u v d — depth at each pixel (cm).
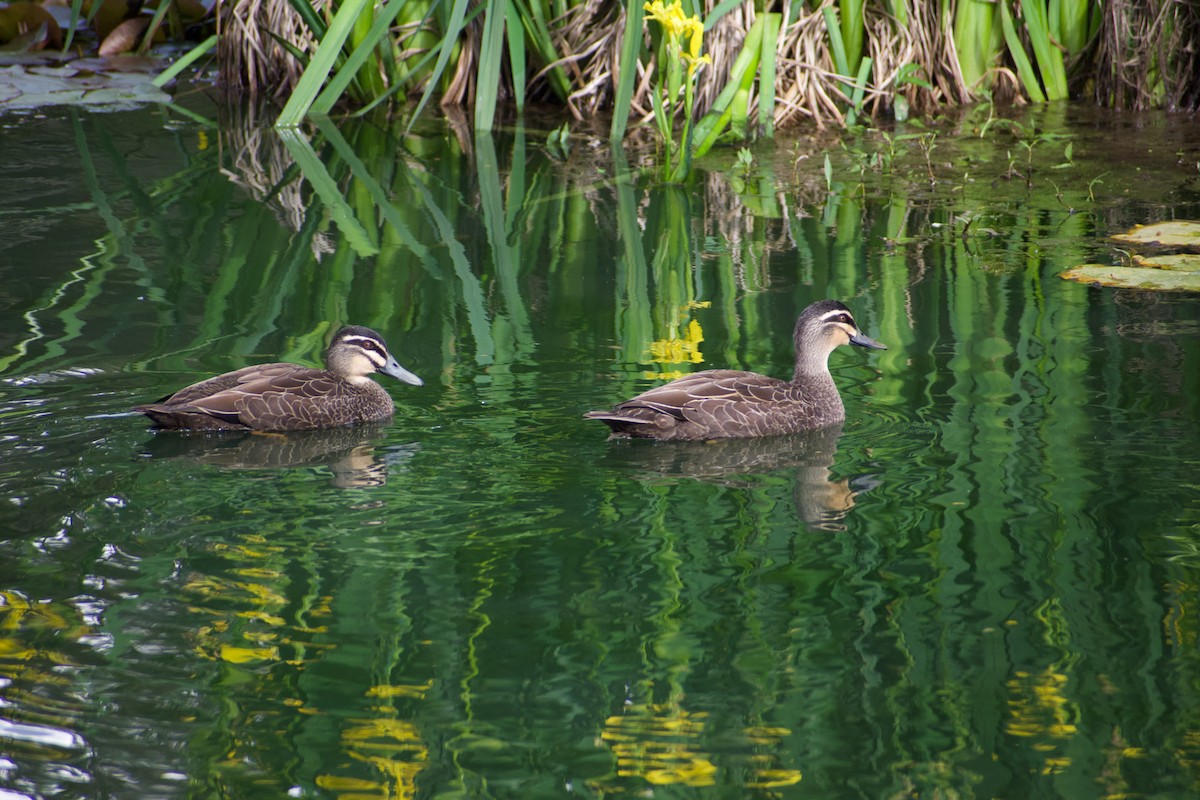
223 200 2100
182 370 1417
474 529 1086
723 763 791
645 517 1109
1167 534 1045
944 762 788
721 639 919
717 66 2469
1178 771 777
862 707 841
